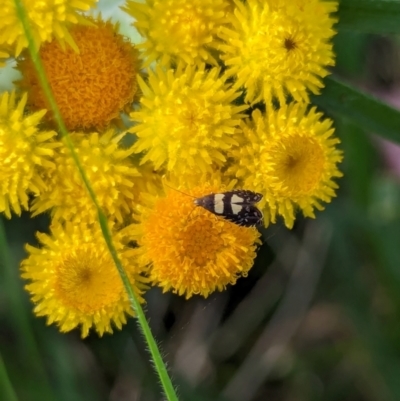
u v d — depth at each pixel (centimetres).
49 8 13
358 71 17
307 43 14
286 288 17
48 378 16
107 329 14
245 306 17
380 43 18
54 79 14
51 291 14
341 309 17
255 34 13
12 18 13
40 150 14
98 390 17
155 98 14
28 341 15
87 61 14
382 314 17
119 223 14
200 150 14
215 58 14
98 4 15
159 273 14
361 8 14
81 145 14
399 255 17
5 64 14
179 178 14
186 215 14
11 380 16
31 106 14
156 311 17
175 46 14
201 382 17
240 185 14
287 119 14
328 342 17
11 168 13
